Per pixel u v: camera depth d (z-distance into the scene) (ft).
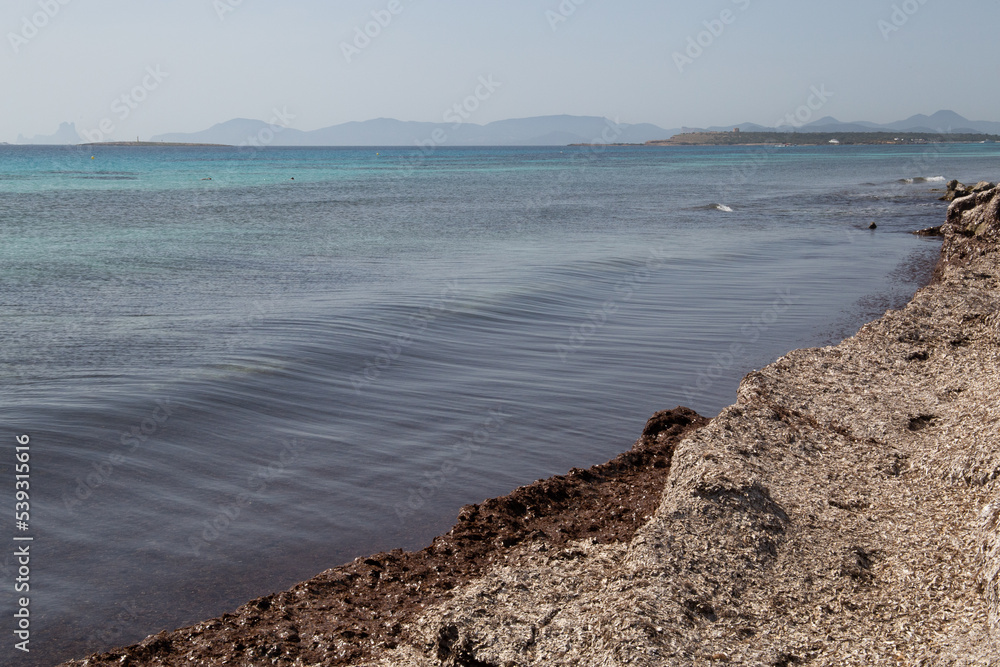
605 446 30.25
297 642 16.88
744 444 23.15
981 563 16.39
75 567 20.79
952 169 301.22
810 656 14.16
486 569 19.88
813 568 17.07
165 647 16.87
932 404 26.63
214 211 138.31
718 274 71.77
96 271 70.38
